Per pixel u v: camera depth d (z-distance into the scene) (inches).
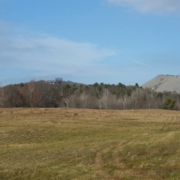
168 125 1206.3
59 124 1210.0
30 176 447.8
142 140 774.5
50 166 526.9
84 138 950.4
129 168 483.2
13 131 1063.0
